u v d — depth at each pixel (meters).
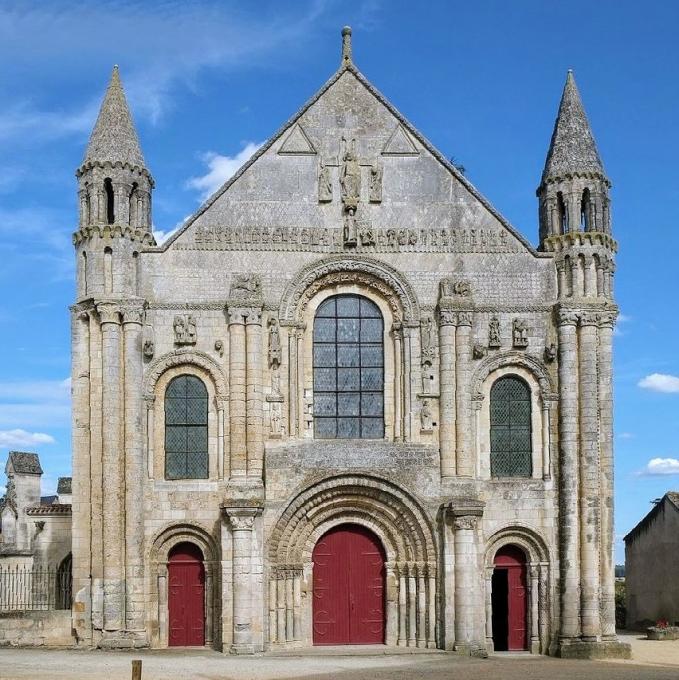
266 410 51.19
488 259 53.03
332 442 50.97
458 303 51.94
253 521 49.03
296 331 51.94
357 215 53.06
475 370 52.12
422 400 51.75
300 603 50.50
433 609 50.12
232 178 52.81
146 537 50.16
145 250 51.88
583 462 51.25
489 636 50.78
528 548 51.59
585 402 51.50
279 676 40.16
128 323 50.62
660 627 62.50
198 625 50.47
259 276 52.00
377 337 52.88
